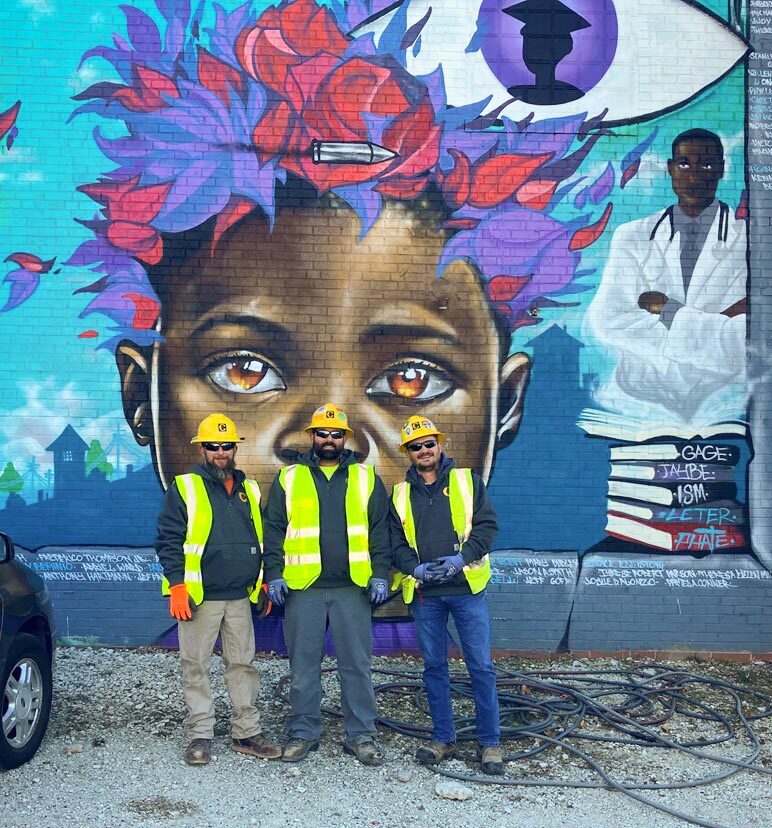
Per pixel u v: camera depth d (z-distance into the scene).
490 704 5.68
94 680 7.10
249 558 5.83
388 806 5.19
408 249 8.04
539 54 8.13
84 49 7.97
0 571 5.69
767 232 8.15
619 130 8.14
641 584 8.01
